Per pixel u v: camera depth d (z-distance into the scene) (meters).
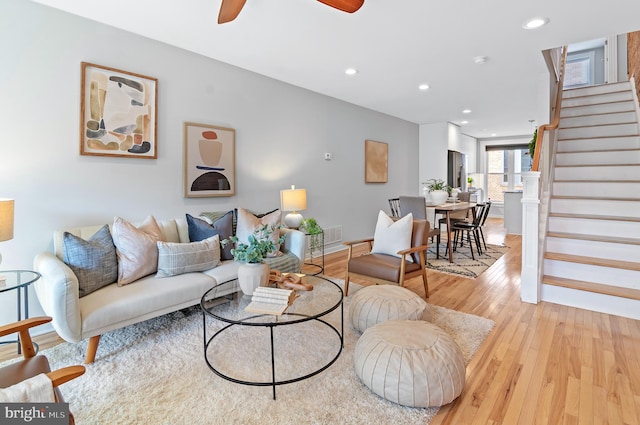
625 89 5.11
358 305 2.52
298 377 1.96
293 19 2.71
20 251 2.46
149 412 1.68
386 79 4.27
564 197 3.86
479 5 2.51
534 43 3.19
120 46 2.90
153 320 2.75
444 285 3.70
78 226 2.72
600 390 1.84
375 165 6.14
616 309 2.85
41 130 2.52
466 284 3.73
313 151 4.88
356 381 1.93
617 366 2.07
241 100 3.88
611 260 3.17
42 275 2.09
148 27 2.86
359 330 2.53
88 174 2.77
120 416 1.65
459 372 1.73
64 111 2.62
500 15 2.66
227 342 2.39
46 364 1.35
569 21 2.76
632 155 4.13
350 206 5.66
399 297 2.50
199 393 1.83
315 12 2.60
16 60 2.40
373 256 3.34
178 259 2.64
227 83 3.72
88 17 2.69
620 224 3.34
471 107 5.86
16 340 2.39
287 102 4.44
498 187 10.16
